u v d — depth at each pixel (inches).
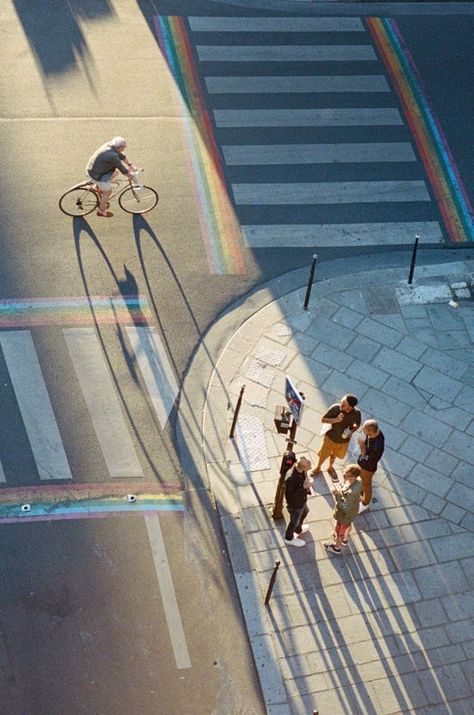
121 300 664.4
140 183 724.7
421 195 759.7
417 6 930.7
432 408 625.9
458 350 661.3
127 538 551.8
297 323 667.4
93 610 522.3
